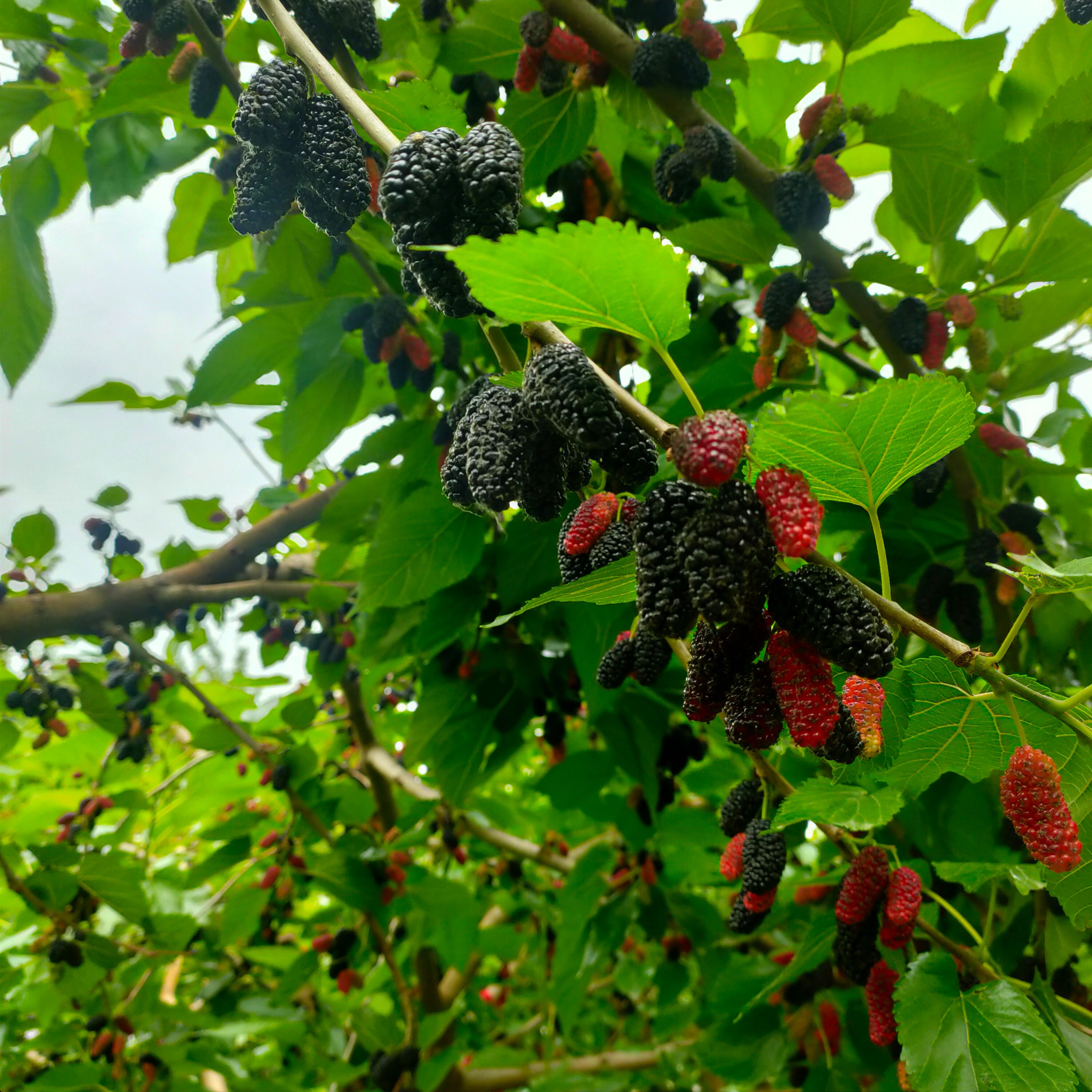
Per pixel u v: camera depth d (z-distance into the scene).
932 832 0.49
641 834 0.63
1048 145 0.44
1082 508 0.50
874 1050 0.54
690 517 0.23
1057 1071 0.31
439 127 0.28
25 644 0.60
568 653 0.60
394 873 0.65
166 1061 0.64
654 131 0.52
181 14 0.38
